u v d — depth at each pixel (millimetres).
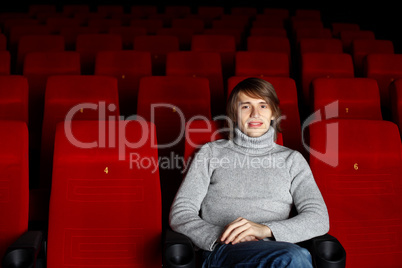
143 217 844
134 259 825
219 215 844
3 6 3797
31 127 1492
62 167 853
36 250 692
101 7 3305
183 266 659
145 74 1645
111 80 1272
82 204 838
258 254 685
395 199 914
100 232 830
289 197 865
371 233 887
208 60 1646
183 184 882
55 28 2496
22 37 1987
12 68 2277
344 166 930
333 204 900
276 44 2135
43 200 989
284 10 3371
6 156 836
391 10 3297
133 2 3928
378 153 941
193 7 3955
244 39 2631
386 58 1698
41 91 1548
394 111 1264
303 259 668
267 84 917
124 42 2400
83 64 2035
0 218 810
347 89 1298
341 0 3713
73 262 811
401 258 878
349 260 866
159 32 2412
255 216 836
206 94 1271
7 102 1214
